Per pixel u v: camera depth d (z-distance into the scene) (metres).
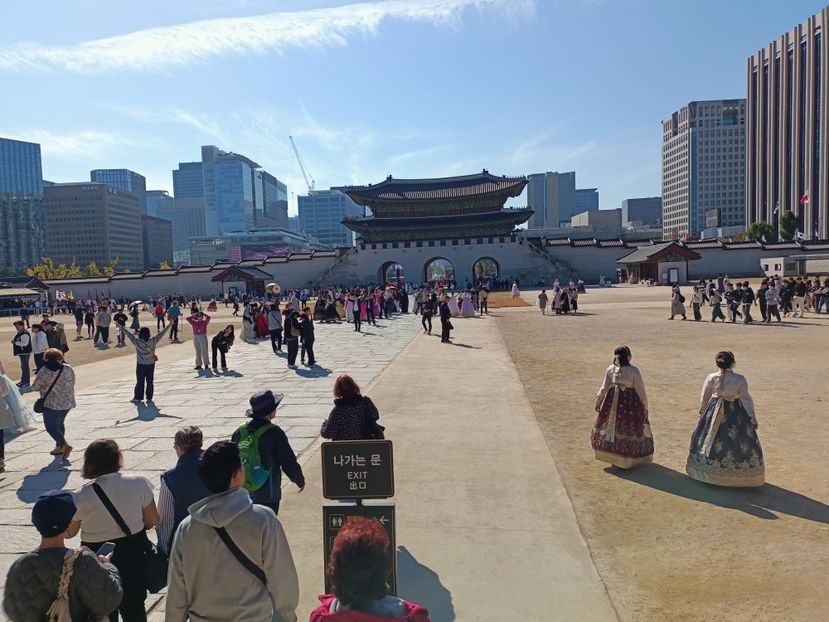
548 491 7.89
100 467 4.54
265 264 93.94
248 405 13.95
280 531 3.52
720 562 5.88
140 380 14.65
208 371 19.66
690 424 11.20
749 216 164.25
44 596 3.32
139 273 101.81
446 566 5.90
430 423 11.54
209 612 3.32
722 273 85.06
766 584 5.44
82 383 18.08
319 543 6.48
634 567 5.84
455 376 16.91
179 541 3.43
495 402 13.41
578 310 42.69
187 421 12.48
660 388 14.67
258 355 23.80
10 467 9.69
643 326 30.86
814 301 36.19
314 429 11.37
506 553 6.16
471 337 27.61
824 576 5.54
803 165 142.00
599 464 8.98
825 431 10.45
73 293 94.19
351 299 36.88
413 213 94.62
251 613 3.32
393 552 5.00
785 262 73.50
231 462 3.47
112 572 3.60
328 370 18.73
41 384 9.88
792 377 15.59
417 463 9.13
